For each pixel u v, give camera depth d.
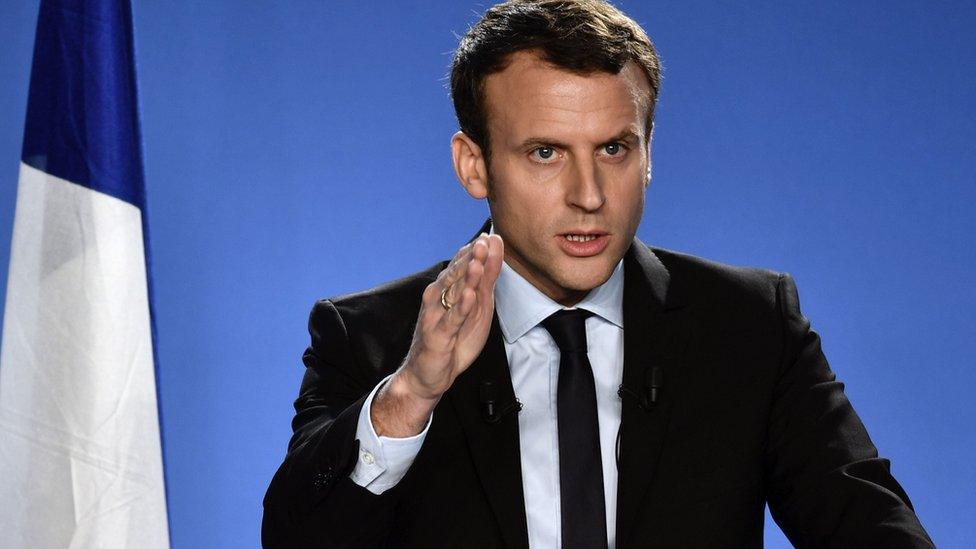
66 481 6.23
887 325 11.16
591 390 5.07
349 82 11.31
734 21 11.27
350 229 11.27
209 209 11.20
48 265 6.39
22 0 11.16
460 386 5.07
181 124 11.17
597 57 4.53
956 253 11.11
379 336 5.33
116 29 6.61
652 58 4.74
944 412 11.15
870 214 11.16
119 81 6.58
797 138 11.24
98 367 6.31
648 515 4.94
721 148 11.27
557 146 4.59
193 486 11.15
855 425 5.14
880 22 11.16
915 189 11.15
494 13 4.86
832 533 4.86
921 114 11.13
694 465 5.03
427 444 5.02
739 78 11.27
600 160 4.62
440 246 11.30
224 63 11.23
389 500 4.47
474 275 4.05
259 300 11.21
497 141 4.72
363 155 11.30
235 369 11.19
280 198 11.24
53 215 6.43
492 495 4.88
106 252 6.40
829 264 11.20
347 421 4.45
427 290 4.17
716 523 4.97
